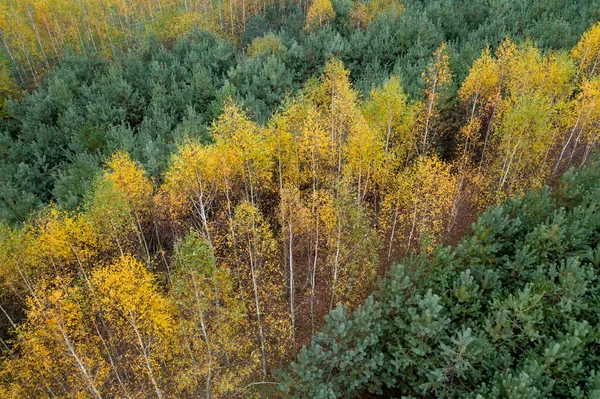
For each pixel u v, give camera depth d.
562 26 30.50
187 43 39.56
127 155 18.53
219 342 15.07
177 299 14.39
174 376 15.78
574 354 11.07
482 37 33.59
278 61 33.06
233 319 15.42
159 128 26.84
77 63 36.53
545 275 13.80
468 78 23.00
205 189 17.92
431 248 16.22
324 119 21.03
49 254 16.56
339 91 20.52
